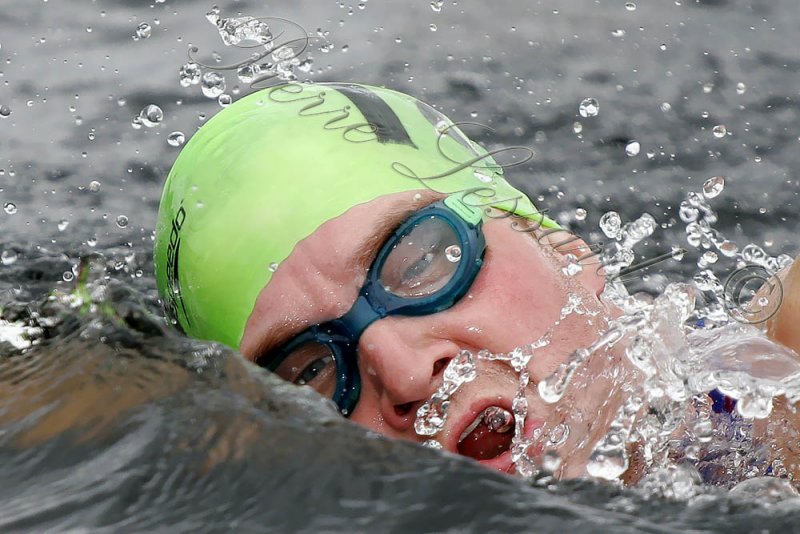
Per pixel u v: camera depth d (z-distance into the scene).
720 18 17.09
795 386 6.29
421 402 6.00
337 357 6.23
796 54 15.73
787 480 5.93
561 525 4.07
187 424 4.79
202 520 4.10
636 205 11.45
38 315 5.99
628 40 16.17
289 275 6.36
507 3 17.70
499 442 6.13
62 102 13.77
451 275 6.24
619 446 6.07
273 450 4.55
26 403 5.11
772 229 11.09
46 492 4.37
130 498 4.27
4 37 15.90
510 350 6.10
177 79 14.39
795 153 12.73
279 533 4.00
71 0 17.44
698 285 8.22
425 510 4.14
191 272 6.85
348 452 4.54
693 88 14.53
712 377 6.33
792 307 7.08
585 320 6.38
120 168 12.12
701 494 4.57
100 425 4.86
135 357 5.45
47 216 10.84
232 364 5.36
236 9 16.78
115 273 9.54
